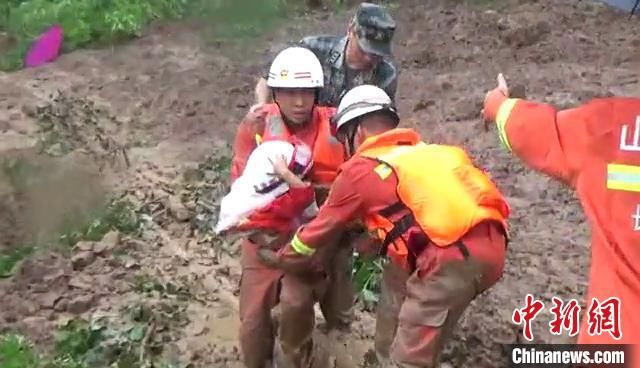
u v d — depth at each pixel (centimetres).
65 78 1312
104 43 1514
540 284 658
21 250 734
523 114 360
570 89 1116
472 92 1134
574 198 814
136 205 825
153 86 1255
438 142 971
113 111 1148
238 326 625
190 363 576
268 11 1583
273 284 506
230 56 1412
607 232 340
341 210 448
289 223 484
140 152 986
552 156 351
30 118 1110
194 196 843
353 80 538
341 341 593
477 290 439
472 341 580
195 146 1008
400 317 446
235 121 1102
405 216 434
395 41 1410
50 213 806
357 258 654
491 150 936
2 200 834
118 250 730
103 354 577
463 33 1416
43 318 626
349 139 468
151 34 1553
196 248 743
